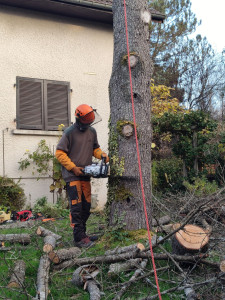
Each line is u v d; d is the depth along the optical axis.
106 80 8.77
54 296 3.05
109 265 3.53
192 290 2.94
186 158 9.56
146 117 4.68
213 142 9.24
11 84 7.62
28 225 5.68
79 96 8.44
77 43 8.44
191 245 3.58
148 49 4.79
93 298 2.86
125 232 4.44
